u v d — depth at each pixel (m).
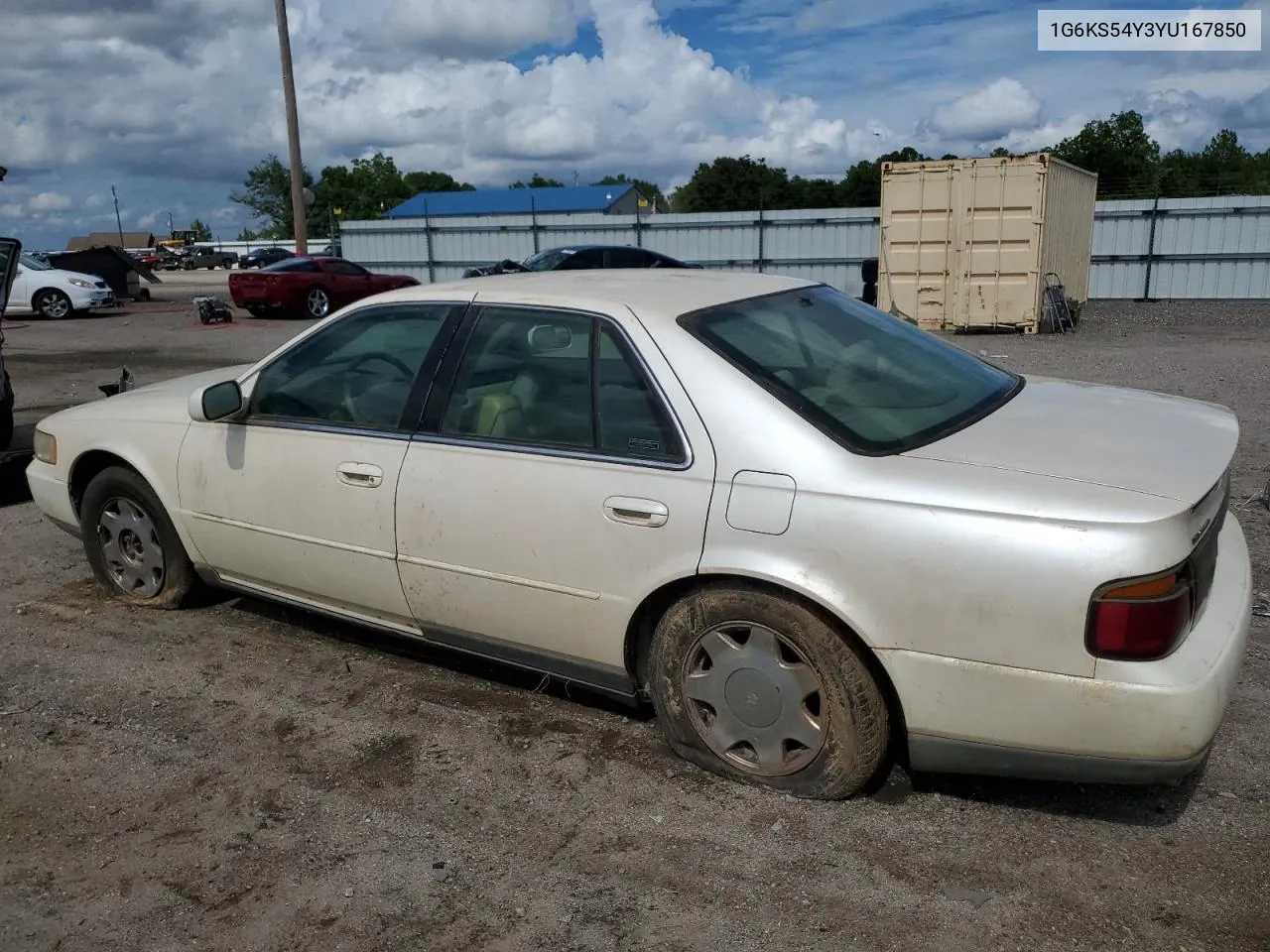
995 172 16.38
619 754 3.47
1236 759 3.30
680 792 3.22
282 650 4.39
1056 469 2.84
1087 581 2.59
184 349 16.33
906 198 17.03
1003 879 2.76
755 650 3.10
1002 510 2.71
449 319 3.72
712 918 2.65
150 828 3.13
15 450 6.71
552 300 3.50
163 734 3.69
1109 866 2.80
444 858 2.95
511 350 3.55
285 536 4.05
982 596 2.71
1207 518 2.77
